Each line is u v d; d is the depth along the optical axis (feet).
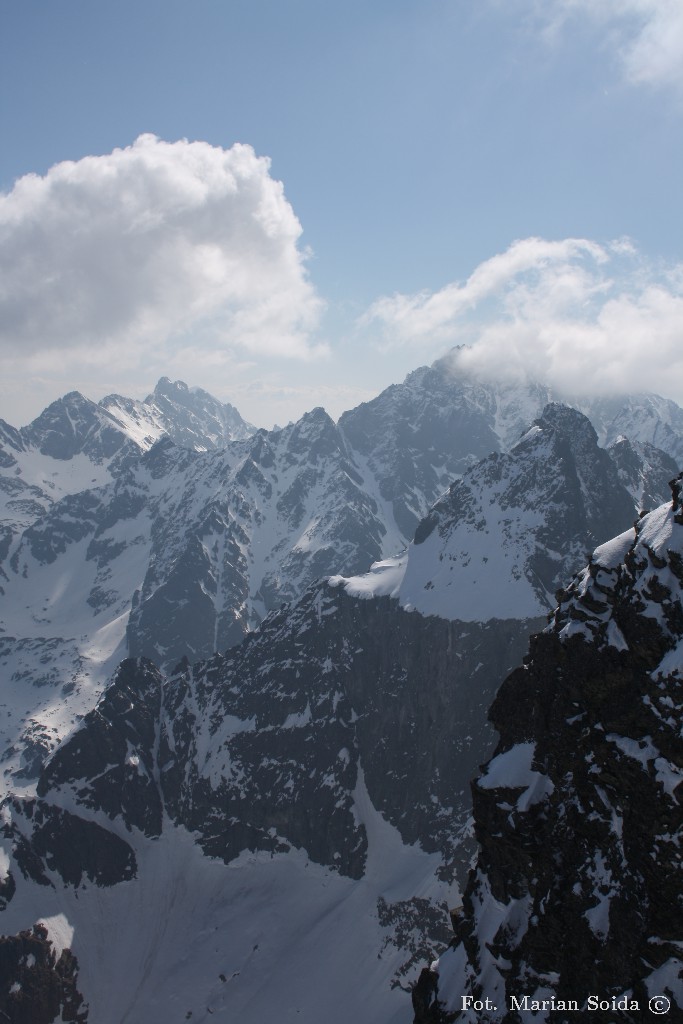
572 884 166.40
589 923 160.66
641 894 155.94
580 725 178.29
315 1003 607.78
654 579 176.65
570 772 176.96
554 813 175.52
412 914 648.79
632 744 165.17
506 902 180.55
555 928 164.86
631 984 152.97
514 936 174.50
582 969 159.84
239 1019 613.52
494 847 184.85
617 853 162.81
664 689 163.84
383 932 648.79
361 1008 594.24
